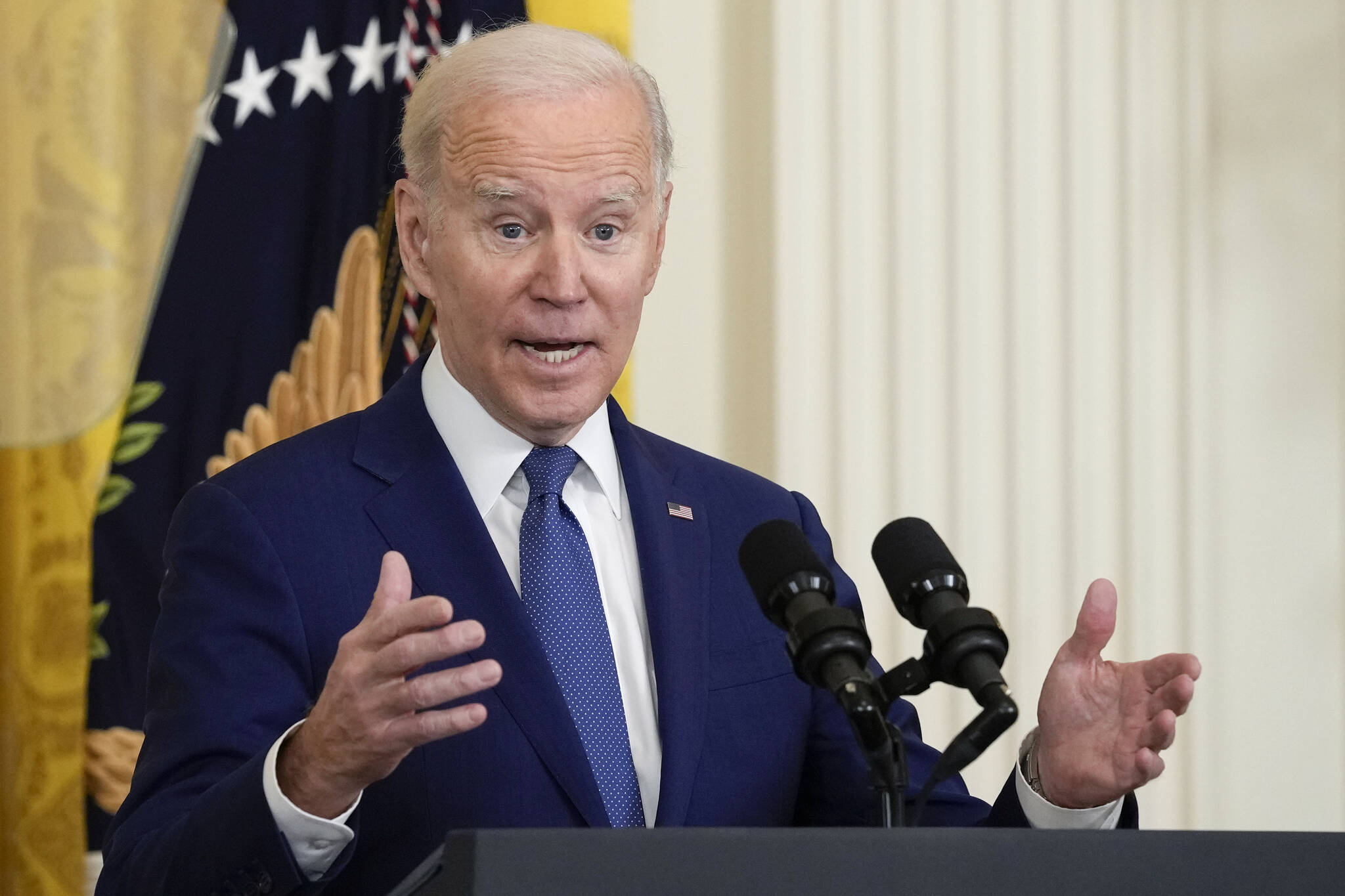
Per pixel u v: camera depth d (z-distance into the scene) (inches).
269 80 457.1
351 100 457.1
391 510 258.2
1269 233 518.3
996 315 497.4
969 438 492.1
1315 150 519.8
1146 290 504.4
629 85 259.4
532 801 241.9
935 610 188.7
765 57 496.7
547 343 252.1
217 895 200.4
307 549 251.3
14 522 435.8
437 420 271.3
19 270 438.6
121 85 446.6
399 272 456.4
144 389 443.8
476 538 256.1
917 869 138.9
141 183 446.6
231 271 450.3
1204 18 517.0
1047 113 503.2
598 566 268.1
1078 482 497.0
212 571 249.1
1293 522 515.5
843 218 491.5
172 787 228.8
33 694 431.8
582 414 257.4
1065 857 140.6
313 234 456.1
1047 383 498.3
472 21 457.4
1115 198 505.4
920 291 493.7
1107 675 222.7
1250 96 518.9
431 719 179.0
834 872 137.6
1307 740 512.4
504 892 132.9
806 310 489.4
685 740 252.4
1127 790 218.5
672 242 492.7
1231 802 509.4
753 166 496.7
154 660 247.0
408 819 240.4
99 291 441.1
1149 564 500.4
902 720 285.6
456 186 252.5
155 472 442.3
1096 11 507.8
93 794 432.5
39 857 427.2
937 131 498.0
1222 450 513.3
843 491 486.6
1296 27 521.0
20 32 441.4
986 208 498.3
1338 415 518.3
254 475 260.4
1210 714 506.3
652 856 136.4
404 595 181.8
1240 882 141.5
